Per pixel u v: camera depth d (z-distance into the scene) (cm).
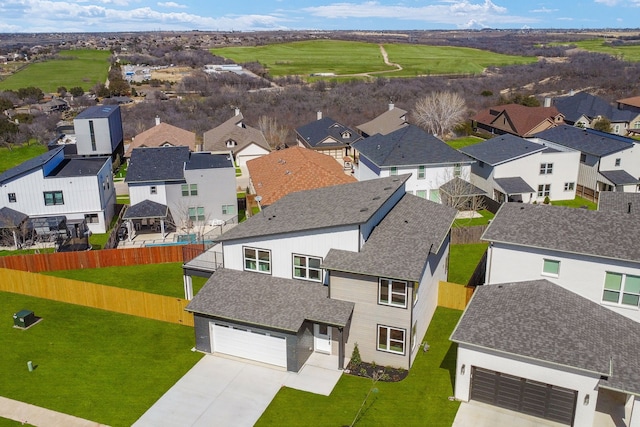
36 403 2377
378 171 4866
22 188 4403
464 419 2220
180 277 3762
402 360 2542
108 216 4856
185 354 2764
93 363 2691
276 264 2781
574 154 5178
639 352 2111
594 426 2142
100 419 2272
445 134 9075
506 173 5106
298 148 5584
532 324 2256
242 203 5338
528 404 2217
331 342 2688
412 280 2328
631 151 5144
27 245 4375
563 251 2606
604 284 2583
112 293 3222
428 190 4956
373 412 2277
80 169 4738
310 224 2686
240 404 2350
